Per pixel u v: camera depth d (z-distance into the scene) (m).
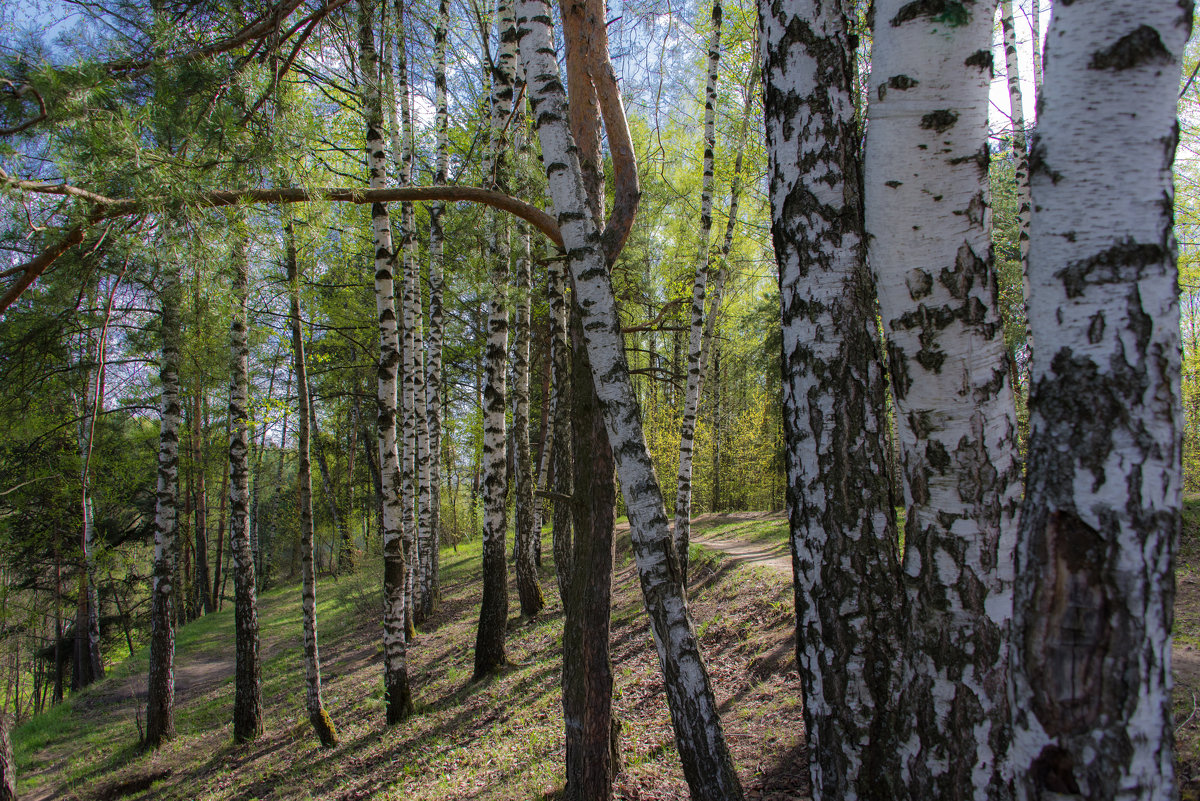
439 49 9.95
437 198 5.14
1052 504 1.60
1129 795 1.49
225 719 11.67
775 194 2.75
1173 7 1.55
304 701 11.38
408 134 10.38
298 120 5.02
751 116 11.77
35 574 19.17
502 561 9.89
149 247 4.66
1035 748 1.59
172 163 4.25
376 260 8.67
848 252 2.60
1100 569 1.53
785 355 2.74
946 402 2.16
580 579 5.19
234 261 5.27
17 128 4.23
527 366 12.28
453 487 31.56
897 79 2.11
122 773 9.74
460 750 7.30
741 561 11.70
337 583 22.20
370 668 12.34
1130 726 1.49
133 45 5.45
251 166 4.80
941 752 2.19
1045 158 1.68
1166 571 1.53
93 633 18.67
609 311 3.92
